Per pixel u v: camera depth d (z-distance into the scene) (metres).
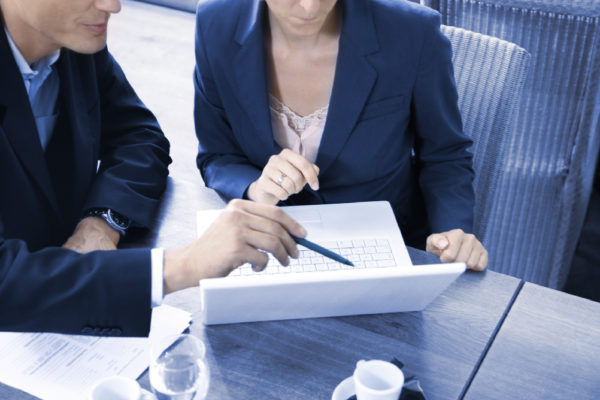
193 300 1.23
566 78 1.90
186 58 3.65
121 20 3.96
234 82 1.54
